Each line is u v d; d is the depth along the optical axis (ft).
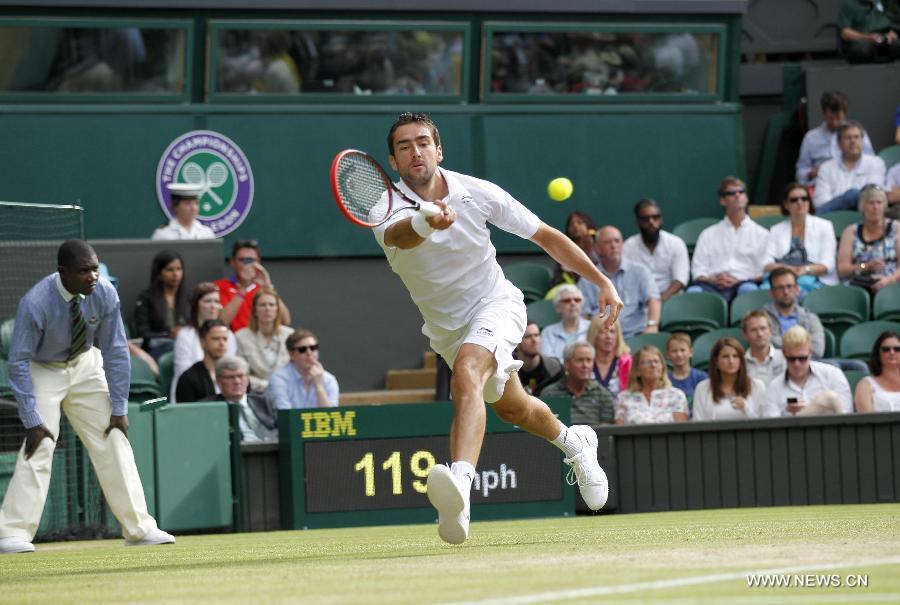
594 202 81.71
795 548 26.50
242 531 52.90
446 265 29.86
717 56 83.30
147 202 75.36
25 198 73.61
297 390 58.80
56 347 42.83
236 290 68.54
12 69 73.20
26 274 60.23
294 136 77.46
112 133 74.90
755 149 92.02
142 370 62.54
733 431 56.59
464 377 28.40
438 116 79.71
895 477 56.80
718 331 67.21
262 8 75.77
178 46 75.41
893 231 73.72
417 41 78.95
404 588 20.75
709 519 45.32
